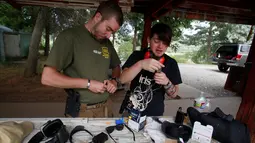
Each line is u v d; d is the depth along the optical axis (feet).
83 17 23.31
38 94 12.91
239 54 27.89
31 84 15.74
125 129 3.10
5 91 13.28
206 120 3.00
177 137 2.86
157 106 4.09
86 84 3.40
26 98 11.83
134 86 3.95
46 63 3.15
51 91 13.76
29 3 12.28
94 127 3.12
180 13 13.51
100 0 10.51
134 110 3.23
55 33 24.23
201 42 68.80
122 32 38.81
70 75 3.73
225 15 13.76
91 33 3.72
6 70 21.12
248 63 14.26
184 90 16.35
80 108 3.84
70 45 3.44
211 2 10.26
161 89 4.15
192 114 3.25
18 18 30.25
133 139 2.86
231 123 2.82
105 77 4.15
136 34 34.86
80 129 2.94
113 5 3.24
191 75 26.50
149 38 4.12
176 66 4.52
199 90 16.78
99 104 4.10
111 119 3.39
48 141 2.40
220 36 63.67
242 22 15.11
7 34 27.48
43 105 10.60
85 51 3.64
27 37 31.76
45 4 12.31
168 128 3.00
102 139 2.68
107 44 4.28
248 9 11.03
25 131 2.66
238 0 10.25
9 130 2.42
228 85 17.44
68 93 3.92
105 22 3.30
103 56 4.02
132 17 28.37
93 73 3.81
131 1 9.84
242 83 14.98
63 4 11.82
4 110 9.61
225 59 30.14
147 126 3.24
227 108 12.00
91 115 3.96
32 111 9.66
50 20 21.58
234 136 2.72
